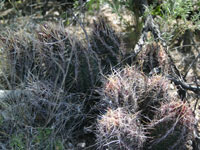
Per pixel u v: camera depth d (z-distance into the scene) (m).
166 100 0.52
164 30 0.80
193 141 0.54
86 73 0.62
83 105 0.62
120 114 0.47
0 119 0.60
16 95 0.62
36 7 1.08
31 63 0.65
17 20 0.95
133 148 0.48
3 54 0.67
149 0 0.91
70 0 1.10
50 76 0.65
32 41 0.65
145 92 0.52
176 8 0.78
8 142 0.56
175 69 0.66
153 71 0.61
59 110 0.60
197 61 0.81
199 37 0.89
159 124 0.49
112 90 0.52
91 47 0.63
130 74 0.54
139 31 0.86
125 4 0.87
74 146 0.59
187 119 0.47
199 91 0.60
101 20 0.64
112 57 0.64
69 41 0.61
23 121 0.60
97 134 0.52
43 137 0.56
